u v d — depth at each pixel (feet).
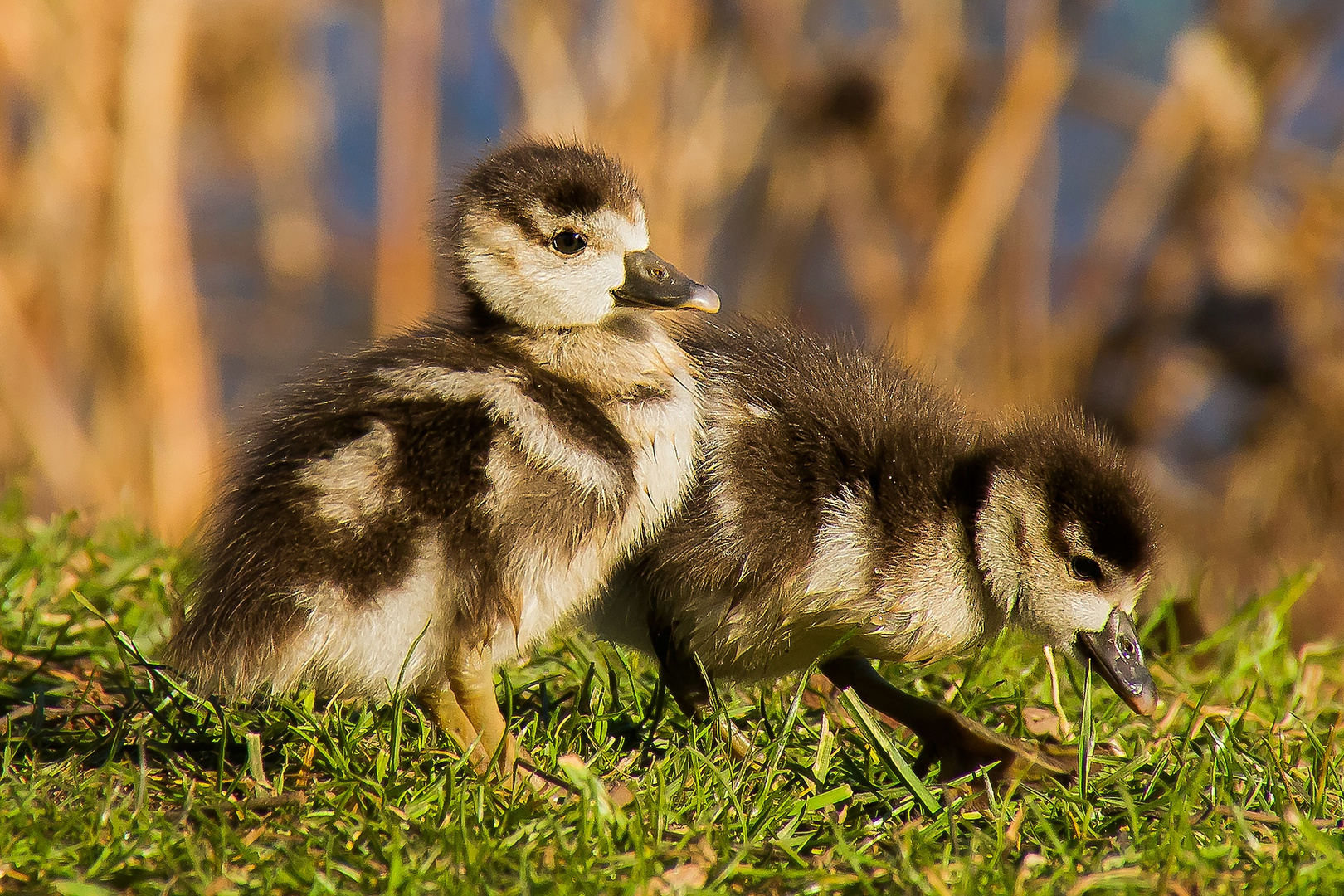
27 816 21.65
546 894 19.97
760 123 72.23
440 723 26.30
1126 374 71.20
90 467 61.52
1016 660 32.78
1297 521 67.77
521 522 25.21
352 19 91.30
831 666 28.68
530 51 66.13
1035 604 28.22
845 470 27.73
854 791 25.05
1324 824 23.20
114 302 63.41
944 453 28.58
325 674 25.52
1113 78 75.10
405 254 69.92
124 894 20.16
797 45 71.46
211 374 82.23
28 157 63.82
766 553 27.22
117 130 62.80
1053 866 21.62
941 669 31.73
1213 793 24.03
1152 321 69.82
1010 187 66.85
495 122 84.43
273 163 79.77
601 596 28.84
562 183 28.22
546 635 27.12
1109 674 27.89
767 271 74.23
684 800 23.93
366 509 24.80
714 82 69.31
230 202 90.58
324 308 89.51
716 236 75.20
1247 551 67.41
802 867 21.29
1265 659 32.99
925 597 27.86
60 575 33.58
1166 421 71.10
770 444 27.68
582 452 25.66
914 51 69.26
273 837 21.98
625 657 31.58
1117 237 71.26
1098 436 30.17
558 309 28.07
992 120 66.49
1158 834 22.56
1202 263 69.67
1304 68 69.15
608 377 27.53
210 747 25.94
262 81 75.92
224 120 76.33
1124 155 88.17
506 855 21.43
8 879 20.24
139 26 62.80
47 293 63.41
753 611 27.61
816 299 76.43
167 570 34.86
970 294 68.95
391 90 69.31
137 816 22.04
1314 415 67.87
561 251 28.17
